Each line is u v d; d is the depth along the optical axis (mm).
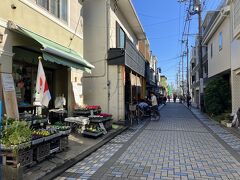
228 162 8070
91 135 11281
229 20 18766
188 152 9344
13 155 5848
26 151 6387
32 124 8805
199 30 28766
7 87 8156
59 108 12633
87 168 7363
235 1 16844
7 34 8328
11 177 5664
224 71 20531
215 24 22078
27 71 10773
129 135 13117
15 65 9992
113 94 16828
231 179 6539
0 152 5715
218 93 21281
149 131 14547
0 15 8008
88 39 17078
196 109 36312
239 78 17750
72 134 11609
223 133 13867
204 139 12000
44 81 8086
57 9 11766
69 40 12859
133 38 26016
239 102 17766
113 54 16781
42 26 10367
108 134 12766
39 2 10281
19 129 6180
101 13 17000
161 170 7203
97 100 16922
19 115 8867
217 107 21234
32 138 6566
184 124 18016
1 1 8047
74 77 13914
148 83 33781
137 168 7371
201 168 7418
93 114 13672
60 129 8633
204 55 35438
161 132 14172
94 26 17031
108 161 8102
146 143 10984
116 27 18578
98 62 16938
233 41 17547
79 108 13508
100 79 16922
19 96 10219
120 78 16828
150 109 22422
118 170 7184
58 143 8352
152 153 9164
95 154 9016
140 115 21359
